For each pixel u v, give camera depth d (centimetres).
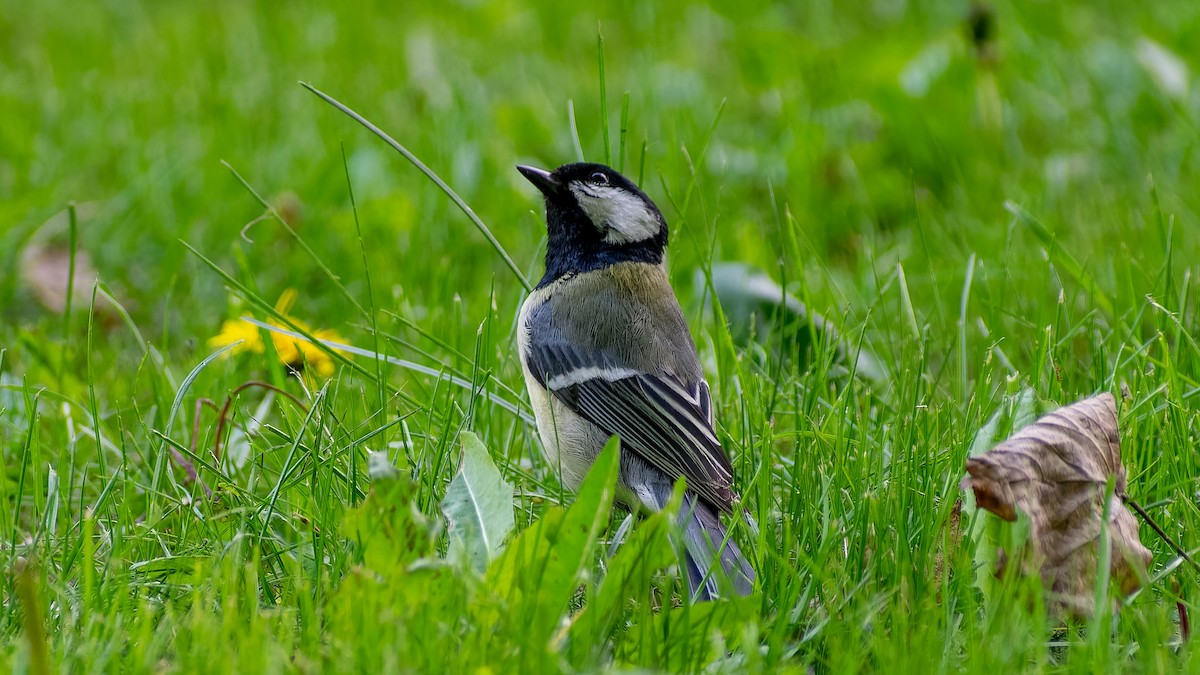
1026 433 635
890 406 850
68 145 1506
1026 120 1521
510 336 973
